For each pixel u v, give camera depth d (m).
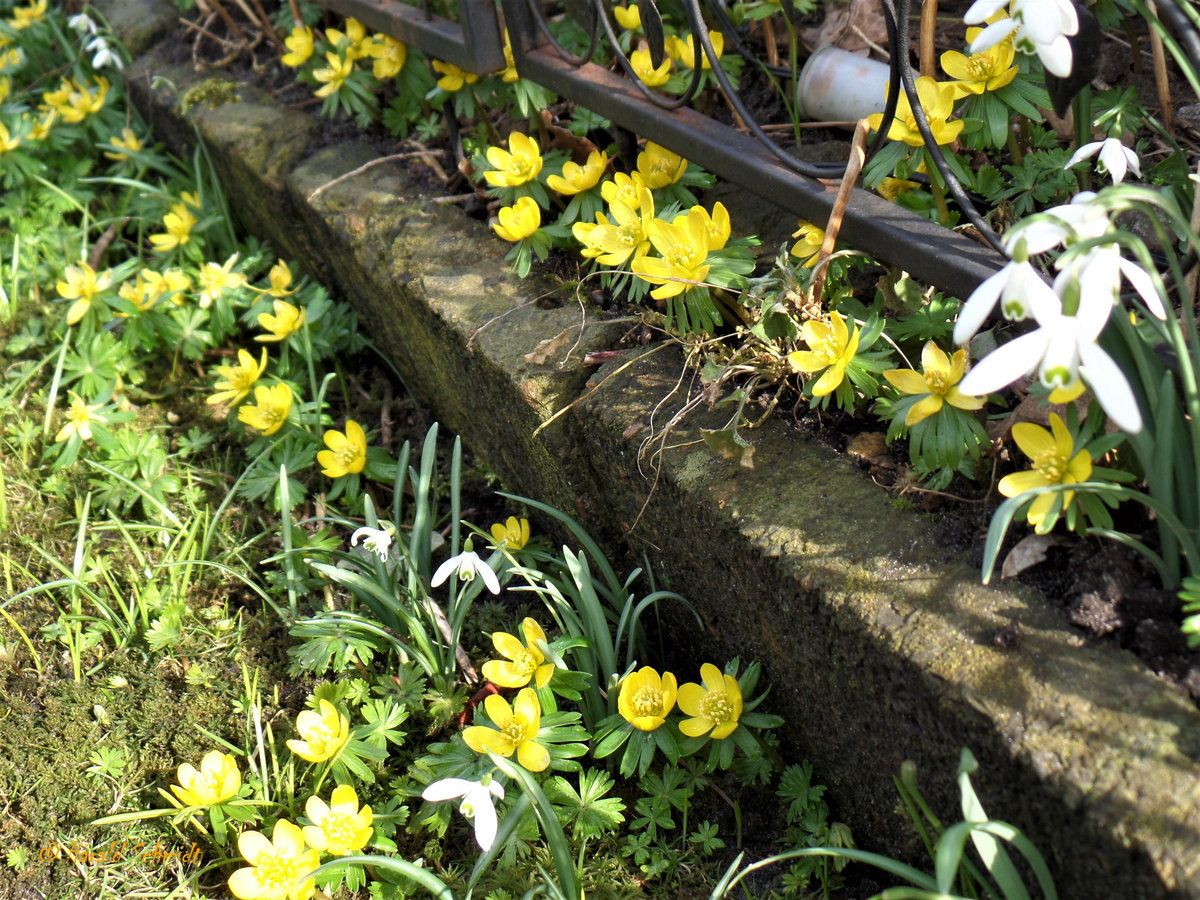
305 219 0.82
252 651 0.69
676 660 0.67
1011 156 0.66
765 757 0.60
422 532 0.67
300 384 0.80
